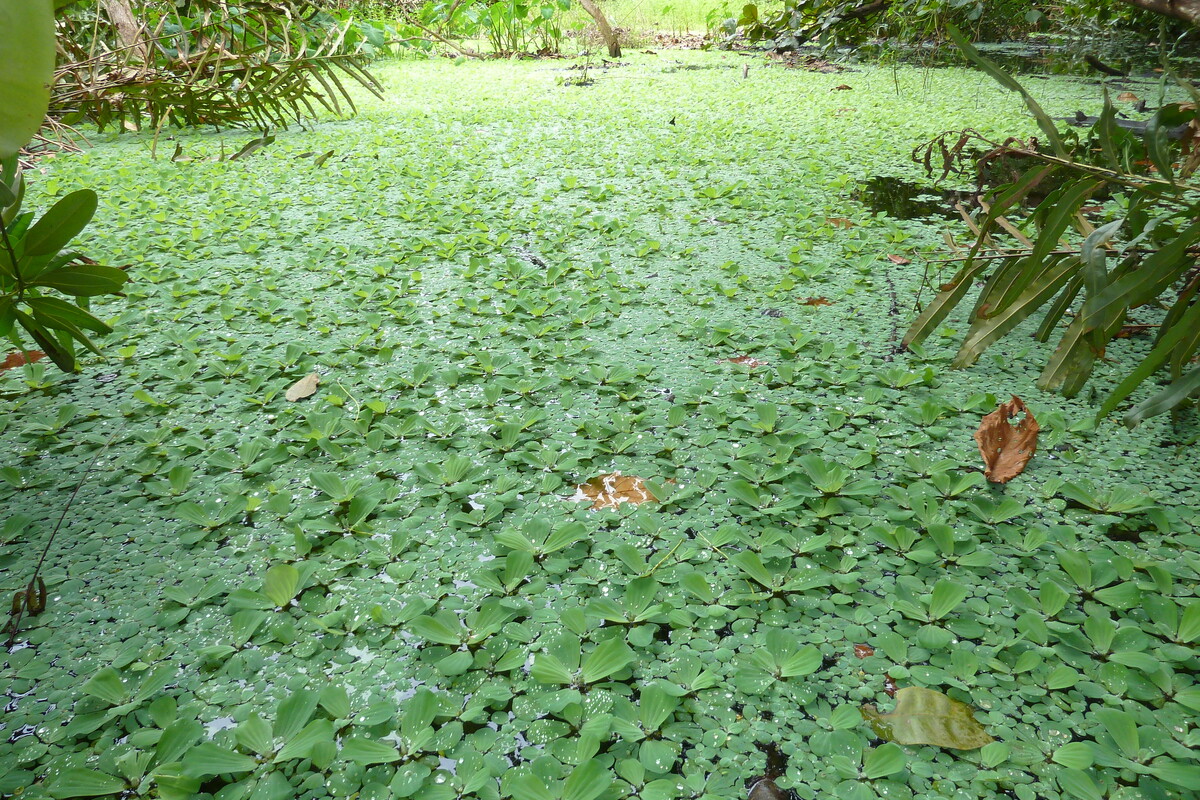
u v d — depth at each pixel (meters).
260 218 3.00
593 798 0.83
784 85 6.06
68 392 1.77
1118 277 1.61
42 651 1.08
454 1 7.91
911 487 1.39
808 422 1.60
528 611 1.13
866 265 2.39
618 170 3.64
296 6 2.30
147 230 2.86
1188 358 1.34
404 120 4.95
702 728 0.96
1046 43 7.22
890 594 1.16
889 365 1.84
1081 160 2.14
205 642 1.10
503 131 4.61
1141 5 1.64
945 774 0.90
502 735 0.94
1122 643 1.04
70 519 1.35
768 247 2.61
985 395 1.63
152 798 0.88
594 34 9.63
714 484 1.42
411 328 2.06
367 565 1.24
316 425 1.58
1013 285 1.59
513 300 2.17
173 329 2.07
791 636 1.05
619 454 1.51
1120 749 0.90
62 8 0.98
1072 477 1.43
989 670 1.03
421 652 1.07
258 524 1.34
